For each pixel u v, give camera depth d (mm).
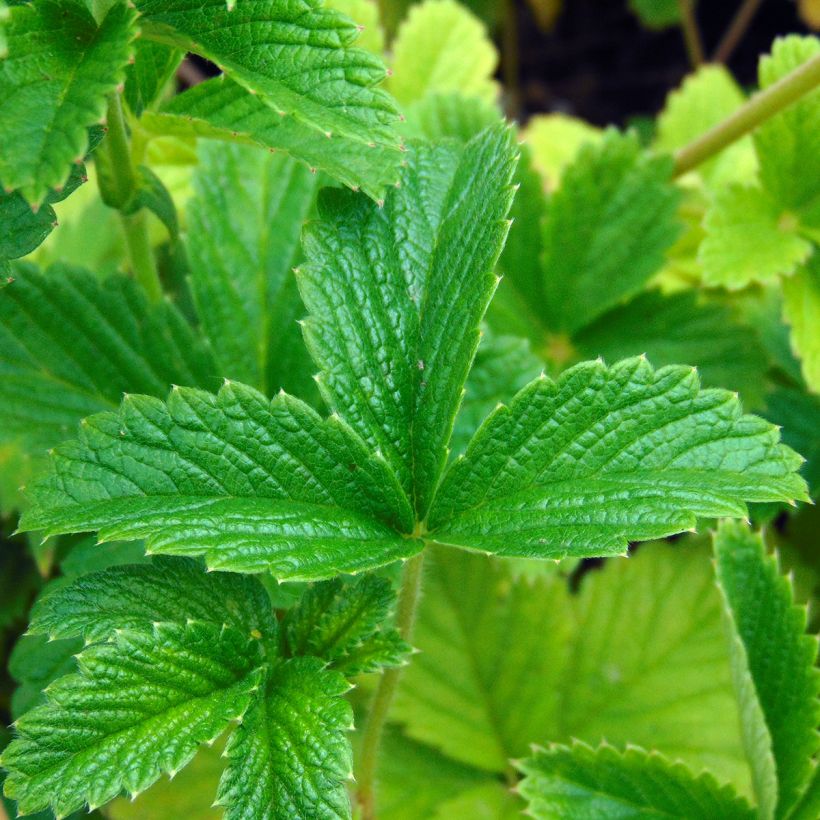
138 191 284
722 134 361
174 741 238
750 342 365
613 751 289
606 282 369
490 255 256
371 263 265
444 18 443
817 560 366
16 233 248
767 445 246
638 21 696
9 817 270
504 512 251
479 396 309
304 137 260
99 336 299
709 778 288
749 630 290
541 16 651
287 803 237
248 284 307
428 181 272
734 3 677
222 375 304
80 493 243
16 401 291
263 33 249
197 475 247
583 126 516
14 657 281
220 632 246
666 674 353
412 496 259
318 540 247
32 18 240
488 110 372
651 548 366
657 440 249
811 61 336
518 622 355
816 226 355
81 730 235
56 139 233
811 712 283
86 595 247
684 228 366
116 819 321
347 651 252
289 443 251
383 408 260
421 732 347
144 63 270
